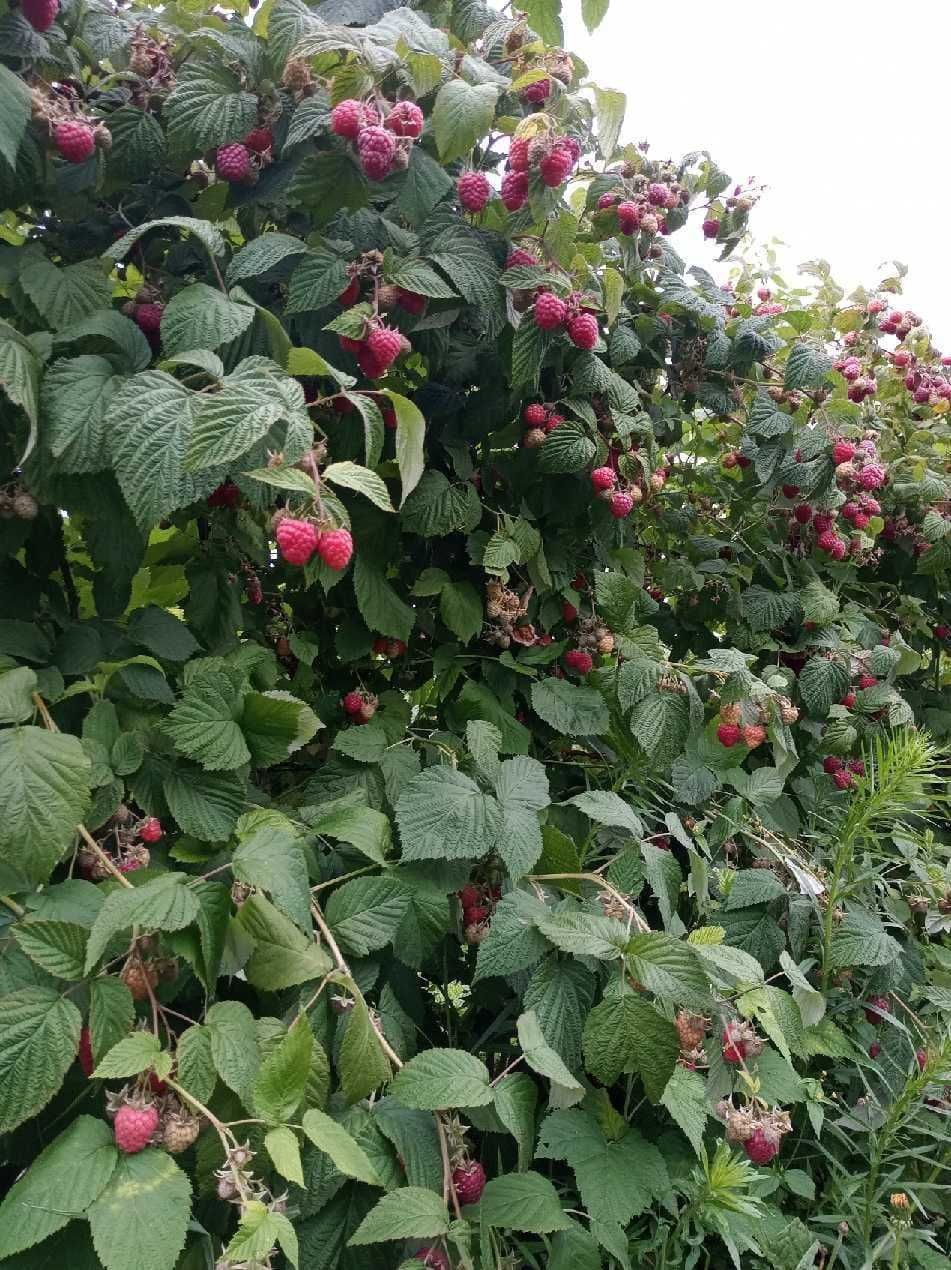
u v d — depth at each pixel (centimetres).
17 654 148
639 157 236
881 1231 193
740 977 158
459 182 172
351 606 204
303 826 160
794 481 269
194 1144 132
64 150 147
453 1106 131
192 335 141
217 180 169
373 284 164
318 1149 132
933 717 347
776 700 200
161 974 128
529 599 214
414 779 165
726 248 280
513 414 206
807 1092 192
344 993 146
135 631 159
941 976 258
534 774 178
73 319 146
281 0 157
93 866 136
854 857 247
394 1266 141
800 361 256
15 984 119
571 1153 156
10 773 117
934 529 312
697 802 222
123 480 125
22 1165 135
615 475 218
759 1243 175
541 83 174
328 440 179
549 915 158
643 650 206
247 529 181
